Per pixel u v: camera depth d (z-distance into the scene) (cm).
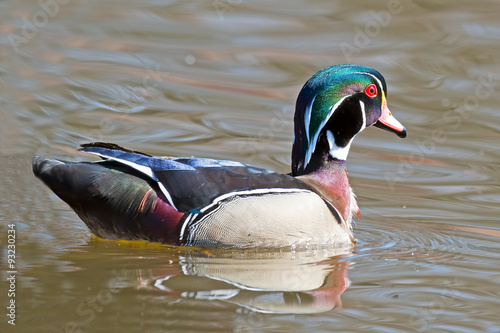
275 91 1944
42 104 1848
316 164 1270
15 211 1320
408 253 1204
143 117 1812
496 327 927
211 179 1179
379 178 1554
